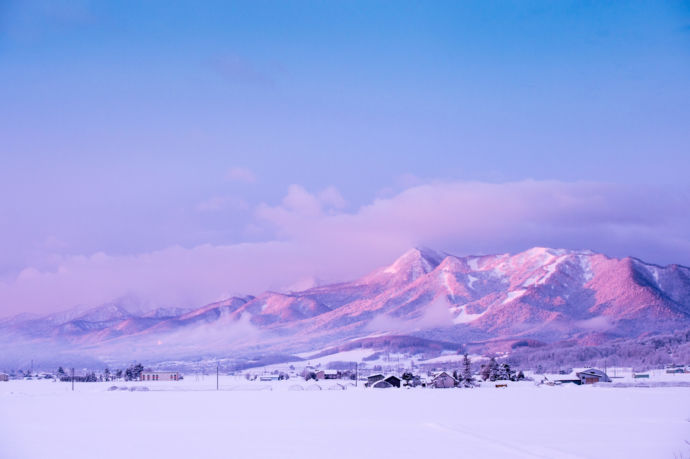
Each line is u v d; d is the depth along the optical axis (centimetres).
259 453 4441
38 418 7006
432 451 4441
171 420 6725
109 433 5525
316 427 5938
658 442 4766
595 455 4216
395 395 12169
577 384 18550
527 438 5038
